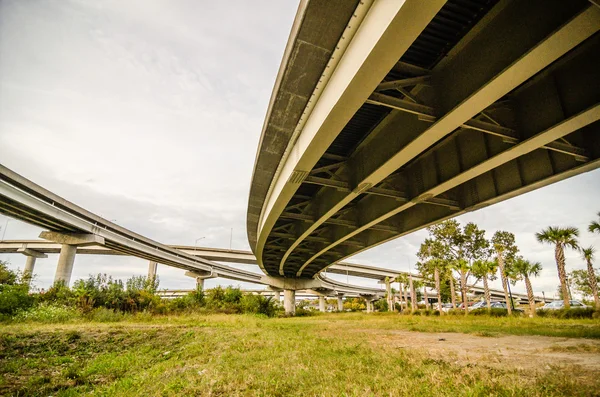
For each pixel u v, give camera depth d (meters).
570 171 14.26
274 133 14.88
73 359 11.67
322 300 116.06
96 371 9.50
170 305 41.25
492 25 9.93
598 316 27.97
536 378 6.35
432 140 12.73
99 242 50.53
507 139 12.51
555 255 35.03
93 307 30.81
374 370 7.51
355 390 5.58
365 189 17.89
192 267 78.94
